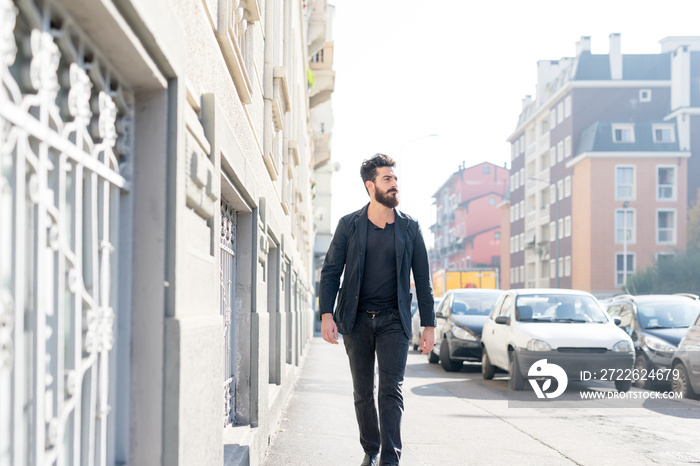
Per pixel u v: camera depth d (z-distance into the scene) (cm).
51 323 187
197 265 307
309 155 2947
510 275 7669
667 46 5972
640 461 587
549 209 6419
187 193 284
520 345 1077
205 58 347
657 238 5616
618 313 1406
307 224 2653
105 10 193
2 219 155
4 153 156
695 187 5656
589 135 5759
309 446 621
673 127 5684
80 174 204
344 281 476
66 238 200
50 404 185
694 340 1026
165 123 262
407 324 467
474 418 827
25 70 171
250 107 558
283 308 920
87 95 209
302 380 1240
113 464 242
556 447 647
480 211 9550
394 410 455
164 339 256
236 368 549
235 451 437
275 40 896
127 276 253
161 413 253
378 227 473
